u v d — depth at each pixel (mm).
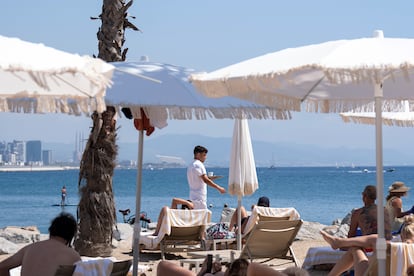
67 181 107875
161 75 8305
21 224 32625
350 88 8141
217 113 8016
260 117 8148
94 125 13367
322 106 8414
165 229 13867
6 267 7332
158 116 8875
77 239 13359
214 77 6562
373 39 6660
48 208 44562
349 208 42125
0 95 6684
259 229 11117
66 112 6672
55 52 5895
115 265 7465
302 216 36531
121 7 13438
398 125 11773
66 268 6977
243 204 46469
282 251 11656
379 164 7039
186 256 14695
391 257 7871
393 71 6402
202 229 14234
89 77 5641
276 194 59469
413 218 8477
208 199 52938
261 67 6457
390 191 13172
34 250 7207
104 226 13344
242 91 6676
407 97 8352
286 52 6812
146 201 50156
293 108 7781
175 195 60406
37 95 6652
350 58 6094
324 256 10773
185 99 7965
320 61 6004
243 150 13742
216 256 11172
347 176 117125
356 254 8523
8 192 70000
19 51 5695
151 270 12352
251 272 7211
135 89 7969
